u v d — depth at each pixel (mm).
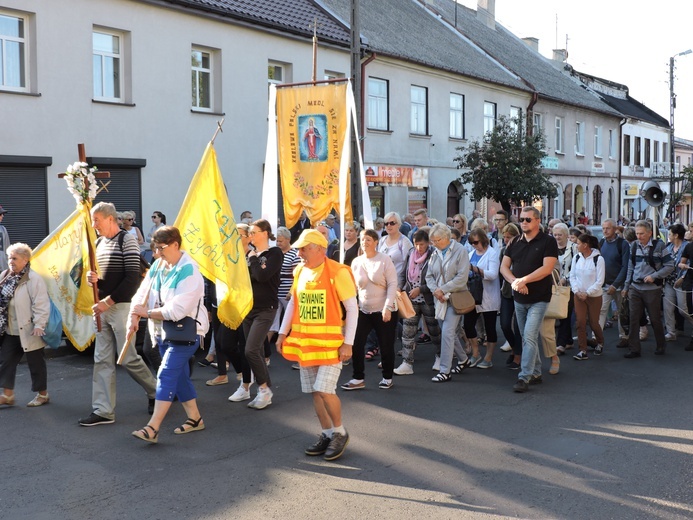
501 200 26312
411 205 26953
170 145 17750
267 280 7648
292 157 10500
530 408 7844
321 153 10359
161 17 17375
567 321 11062
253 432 6980
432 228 9180
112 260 7242
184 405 6961
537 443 6621
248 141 19828
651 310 10828
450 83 28750
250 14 19438
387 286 8508
